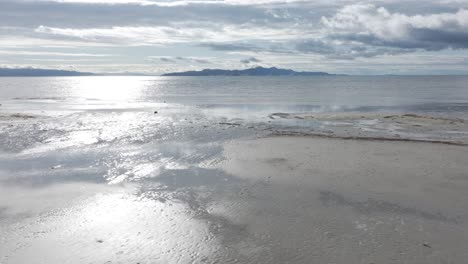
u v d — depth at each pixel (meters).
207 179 14.05
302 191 12.62
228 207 11.19
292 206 11.26
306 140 21.30
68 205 11.27
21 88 110.69
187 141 21.59
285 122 29.86
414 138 22.12
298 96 67.12
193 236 9.26
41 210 10.85
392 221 10.14
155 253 8.41
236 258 8.20
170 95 73.81
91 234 9.34
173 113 37.38
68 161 16.72
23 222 10.01
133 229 9.65
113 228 9.70
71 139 22.02
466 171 14.82
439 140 21.36
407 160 16.56
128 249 8.58
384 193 12.40
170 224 9.96
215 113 37.53
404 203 11.49
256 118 32.84
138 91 93.00
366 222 10.07
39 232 9.42
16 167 15.61
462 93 73.44
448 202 11.55
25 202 11.49
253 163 16.31
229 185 13.30
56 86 130.12
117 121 30.48
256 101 55.00
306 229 9.63
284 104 48.91
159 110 40.59
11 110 39.00
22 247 8.62
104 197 12.02
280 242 8.92
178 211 10.87
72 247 8.65
